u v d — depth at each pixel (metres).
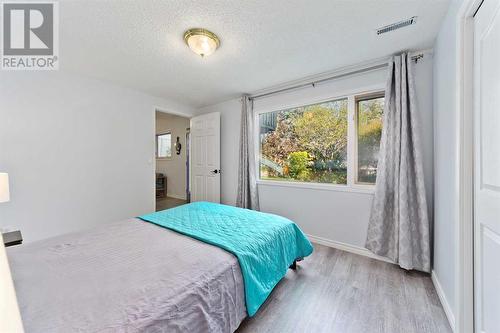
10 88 2.10
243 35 1.77
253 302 1.18
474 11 1.11
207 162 3.77
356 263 2.13
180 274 0.98
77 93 2.55
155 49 1.98
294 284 1.76
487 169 1.00
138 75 2.58
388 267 2.04
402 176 1.96
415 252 1.95
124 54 2.06
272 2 1.41
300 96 2.83
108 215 2.84
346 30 1.72
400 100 2.02
